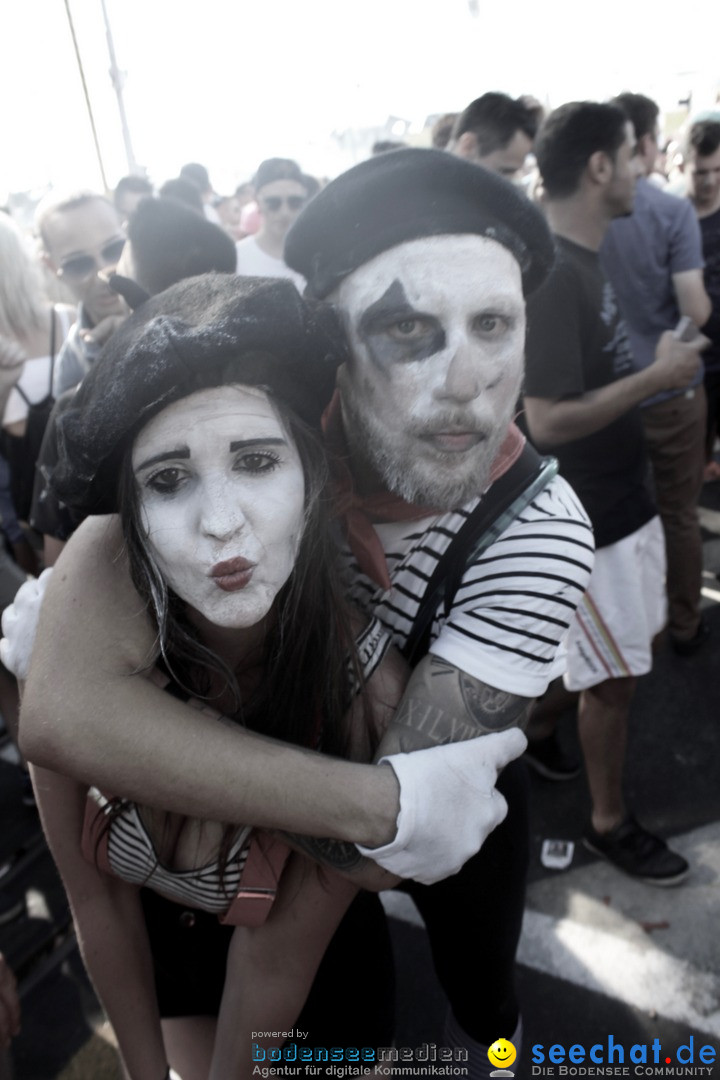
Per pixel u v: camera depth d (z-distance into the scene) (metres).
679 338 1.70
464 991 1.21
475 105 2.56
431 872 0.80
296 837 0.83
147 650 0.78
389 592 0.92
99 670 0.76
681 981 1.72
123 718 0.74
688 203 2.51
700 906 1.88
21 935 1.99
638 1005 1.69
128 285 0.93
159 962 1.12
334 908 0.91
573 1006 1.70
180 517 0.69
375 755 0.83
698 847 2.03
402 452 0.80
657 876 1.92
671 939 1.81
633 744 2.41
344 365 0.82
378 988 1.10
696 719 2.47
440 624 0.89
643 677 2.68
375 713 0.86
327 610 0.81
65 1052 1.71
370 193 0.75
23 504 2.35
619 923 1.86
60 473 0.75
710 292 3.05
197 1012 1.15
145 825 0.90
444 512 0.85
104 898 1.01
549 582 0.84
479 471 0.80
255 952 0.93
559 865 2.03
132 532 0.74
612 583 1.76
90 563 0.80
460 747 0.80
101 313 2.08
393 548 0.90
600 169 1.71
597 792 1.95
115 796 0.89
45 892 2.10
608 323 1.78
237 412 0.68
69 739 0.74
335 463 0.84
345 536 0.92
